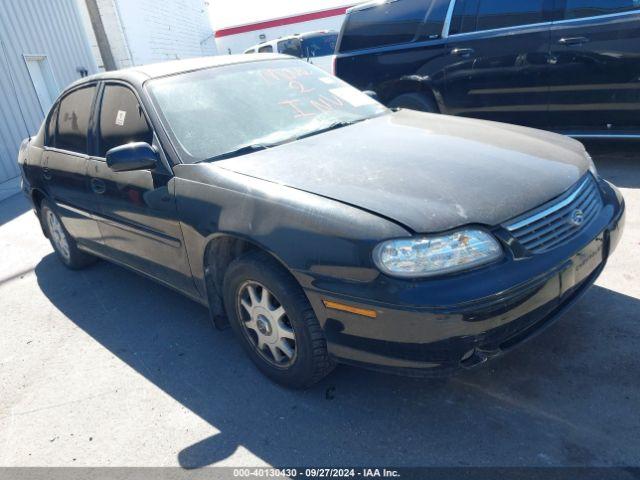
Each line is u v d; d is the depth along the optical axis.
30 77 10.77
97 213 3.67
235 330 2.85
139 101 3.17
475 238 2.07
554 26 5.07
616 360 2.55
